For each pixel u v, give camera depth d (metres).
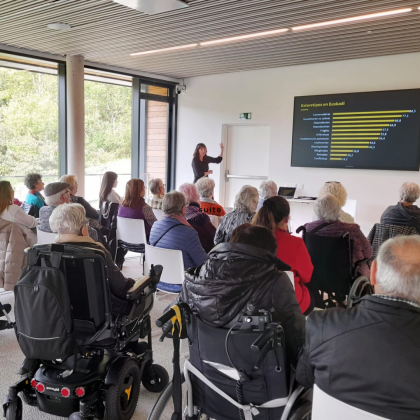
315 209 2.98
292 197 6.47
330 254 2.85
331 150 6.30
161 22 4.42
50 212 3.31
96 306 1.89
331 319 1.24
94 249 1.86
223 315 1.44
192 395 1.61
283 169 6.89
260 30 4.61
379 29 4.47
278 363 1.41
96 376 1.91
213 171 7.70
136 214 4.07
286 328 1.48
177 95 8.02
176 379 1.48
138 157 7.74
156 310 3.73
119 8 4.03
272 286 1.47
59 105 6.54
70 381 1.86
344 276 2.85
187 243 2.92
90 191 10.40
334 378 1.19
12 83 13.62
